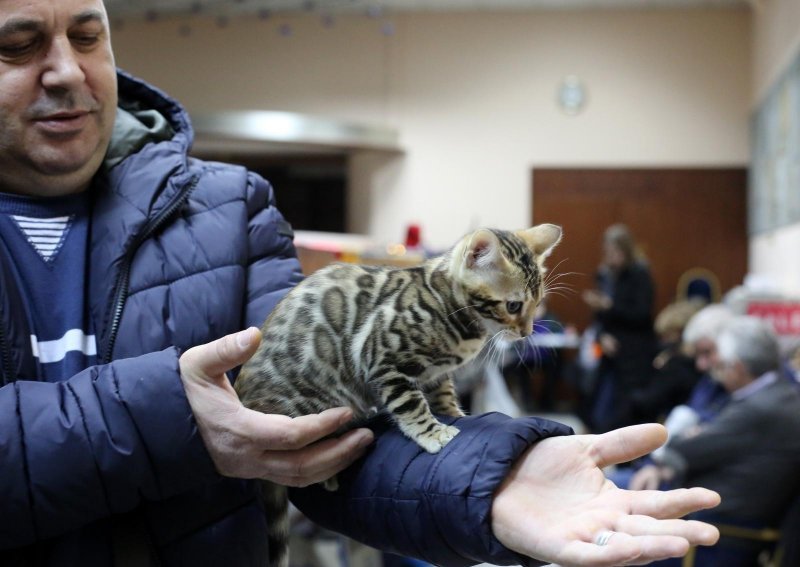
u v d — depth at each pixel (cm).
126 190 137
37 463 109
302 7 923
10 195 136
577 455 112
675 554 91
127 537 123
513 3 902
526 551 104
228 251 139
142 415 111
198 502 128
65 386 115
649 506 104
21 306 128
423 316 147
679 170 903
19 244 133
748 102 887
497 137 924
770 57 757
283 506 149
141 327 129
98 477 111
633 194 909
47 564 120
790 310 507
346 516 130
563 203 918
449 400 158
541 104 916
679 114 899
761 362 306
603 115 909
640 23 898
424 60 930
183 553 127
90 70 131
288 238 157
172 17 945
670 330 539
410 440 129
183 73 950
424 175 936
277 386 141
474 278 156
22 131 127
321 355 143
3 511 109
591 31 905
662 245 910
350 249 333
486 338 162
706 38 890
